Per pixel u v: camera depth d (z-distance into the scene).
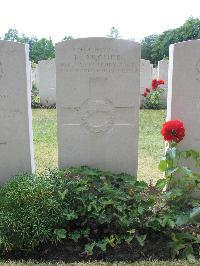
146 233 1.04
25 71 1.26
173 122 1.14
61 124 1.31
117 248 1.00
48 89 3.78
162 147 2.03
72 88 1.29
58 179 1.14
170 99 1.27
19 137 1.31
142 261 0.94
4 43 1.23
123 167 1.36
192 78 1.24
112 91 1.29
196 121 1.27
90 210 1.05
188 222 1.07
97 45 1.26
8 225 0.98
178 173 1.26
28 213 1.00
